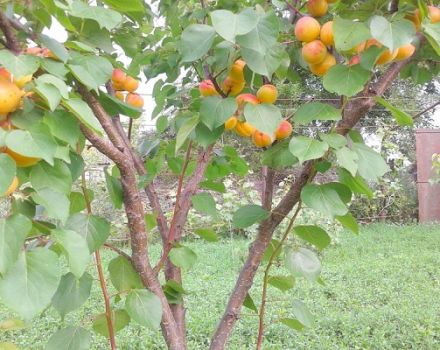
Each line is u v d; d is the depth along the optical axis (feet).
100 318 5.18
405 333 16.02
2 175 2.93
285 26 5.60
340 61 5.00
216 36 4.46
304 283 21.57
